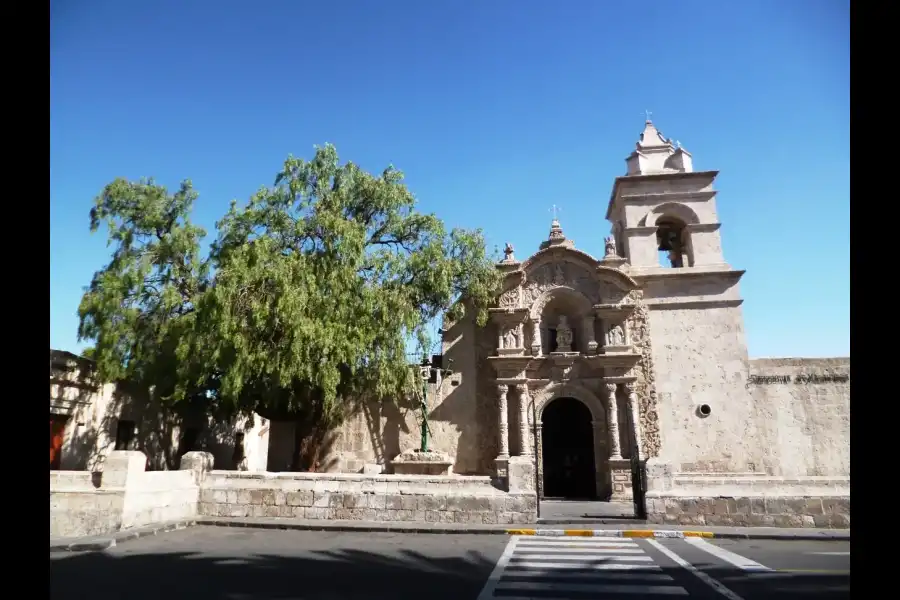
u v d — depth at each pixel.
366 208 26.31
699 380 28.03
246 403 25.48
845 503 18.02
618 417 27.50
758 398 27.64
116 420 26.30
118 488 16.66
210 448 33.97
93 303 24.02
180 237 24.77
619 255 33.00
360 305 23.03
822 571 12.08
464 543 15.73
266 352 21.52
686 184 31.16
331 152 25.16
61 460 23.03
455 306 27.83
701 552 14.39
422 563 12.89
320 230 23.73
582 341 29.14
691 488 18.95
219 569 12.16
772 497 18.22
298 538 16.47
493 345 29.03
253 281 21.88
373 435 27.53
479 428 27.88
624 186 31.45
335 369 22.05
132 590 10.32
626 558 13.54
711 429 27.42
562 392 28.19
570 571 12.09
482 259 27.84
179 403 27.53
